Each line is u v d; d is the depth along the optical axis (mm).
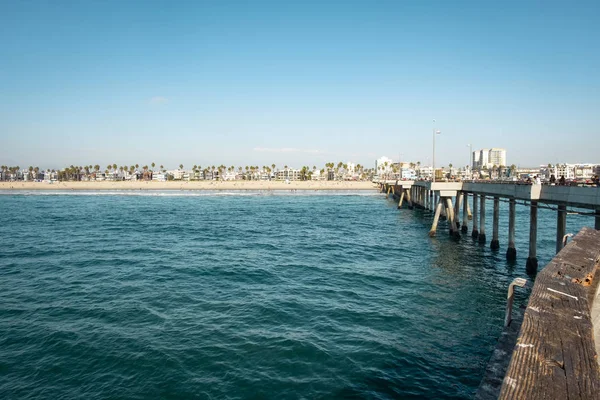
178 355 13055
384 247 32688
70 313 16828
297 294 19453
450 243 34281
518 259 27844
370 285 21172
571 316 5305
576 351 4320
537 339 4625
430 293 19797
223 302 18172
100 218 53781
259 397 10781
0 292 19750
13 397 10891
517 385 3697
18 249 31219
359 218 55500
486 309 17500
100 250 30844
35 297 18953
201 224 48062
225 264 25938
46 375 11969
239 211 66188
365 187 146000
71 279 22156
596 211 16297
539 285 6766
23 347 13703
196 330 15008
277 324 15586
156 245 33219
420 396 10797
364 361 12680
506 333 9156
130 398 10805
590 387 3621
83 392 11109
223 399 10711
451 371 12117
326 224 48719
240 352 13250
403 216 57781
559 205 19609
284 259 27781
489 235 39875
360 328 15266
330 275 23250
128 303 18062
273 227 45750
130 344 13867
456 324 15734
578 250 9953
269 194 118188
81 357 13000
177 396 10875
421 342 14070
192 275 23062
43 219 52188
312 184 149625
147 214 59906
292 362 12602
